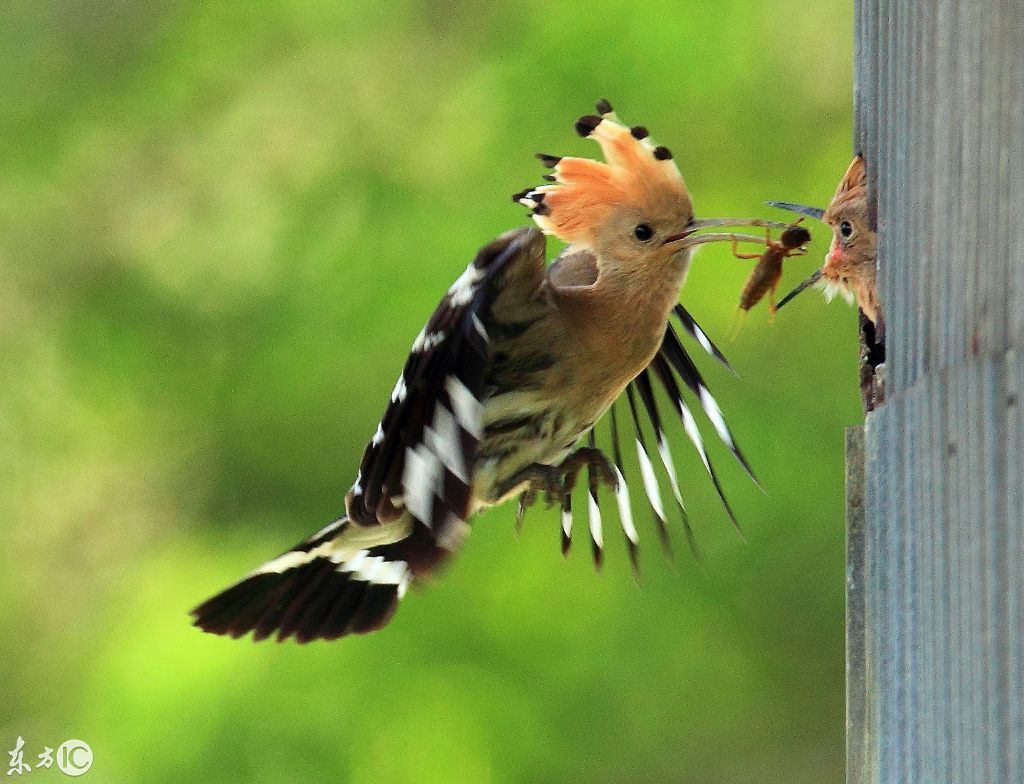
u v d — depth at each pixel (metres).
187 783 11.77
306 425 13.35
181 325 14.15
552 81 13.35
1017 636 5.07
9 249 14.59
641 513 12.48
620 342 7.52
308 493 13.27
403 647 12.12
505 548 12.42
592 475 7.76
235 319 13.97
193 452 13.80
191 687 12.08
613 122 7.57
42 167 14.72
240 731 11.88
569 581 12.35
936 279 5.64
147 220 14.52
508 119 13.43
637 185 7.44
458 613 12.23
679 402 8.02
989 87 5.36
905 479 5.65
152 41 14.83
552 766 11.89
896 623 5.69
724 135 13.27
